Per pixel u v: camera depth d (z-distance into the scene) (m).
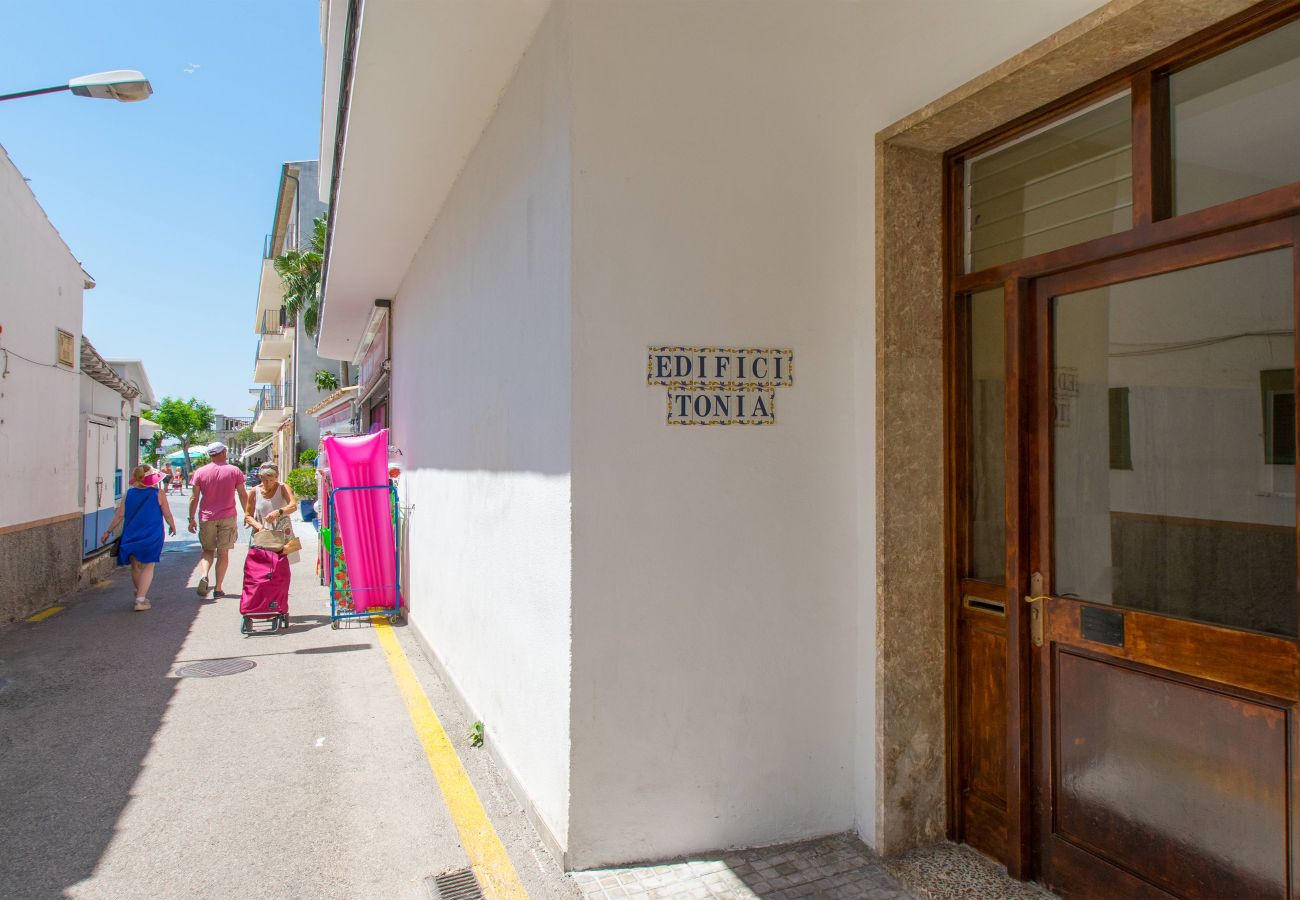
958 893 2.99
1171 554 2.58
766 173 3.37
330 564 8.70
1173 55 2.51
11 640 7.68
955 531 3.36
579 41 3.13
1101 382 2.80
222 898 3.15
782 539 3.38
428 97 4.35
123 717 5.31
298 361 34.06
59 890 3.21
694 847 3.29
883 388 3.28
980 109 2.97
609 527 3.17
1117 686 2.72
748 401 3.34
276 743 4.81
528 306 3.75
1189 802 2.50
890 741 3.29
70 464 10.47
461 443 5.48
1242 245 2.35
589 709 3.16
